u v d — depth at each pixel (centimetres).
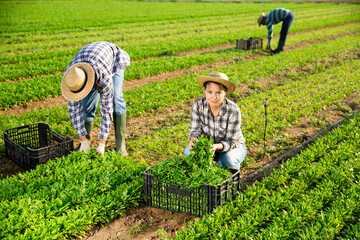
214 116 594
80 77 569
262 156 785
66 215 517
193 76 1413
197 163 548
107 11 4369
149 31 2703
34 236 451
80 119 645
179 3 6075
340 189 599
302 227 495
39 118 945
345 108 1091
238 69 1563
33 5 4997
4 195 530
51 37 2331
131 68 1462
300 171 675
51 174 617
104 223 534
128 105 1077
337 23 3300
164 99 1136
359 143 788
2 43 2103
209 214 509
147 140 841
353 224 523
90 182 581
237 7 5309
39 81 1255
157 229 527
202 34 2538
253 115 1012
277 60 1698
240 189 602
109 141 835
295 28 2839
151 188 554
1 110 1041
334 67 1639
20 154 688
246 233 481
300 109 1088
